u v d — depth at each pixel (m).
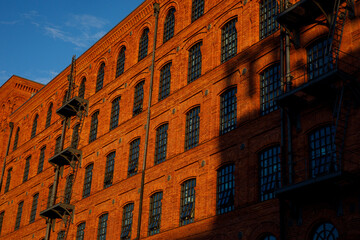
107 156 40.44
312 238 22.64
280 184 25.11
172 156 32.78
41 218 46.75
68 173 44.44
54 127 50.31
